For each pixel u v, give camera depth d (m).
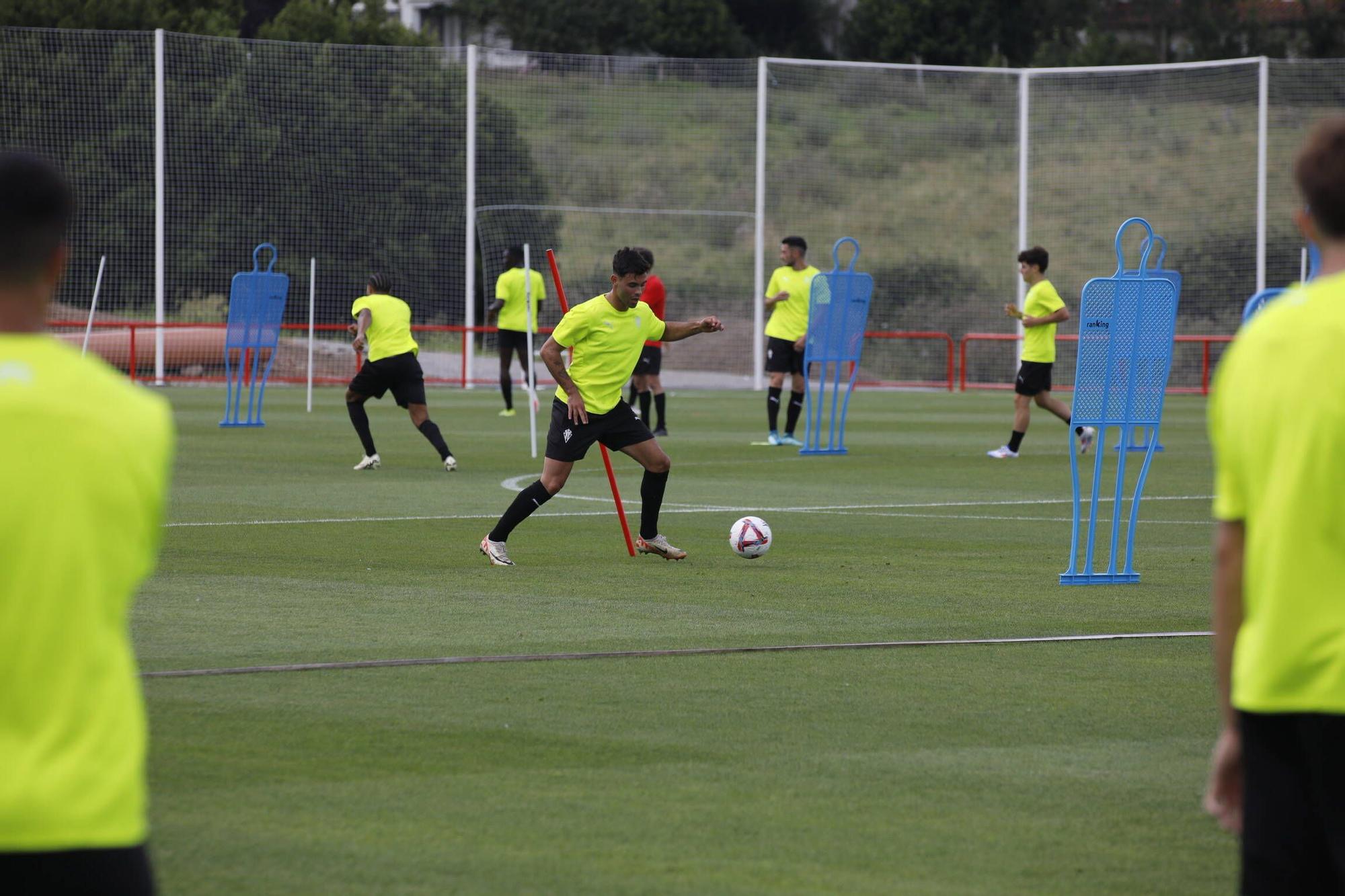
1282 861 10.88
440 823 17.17
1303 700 10.65
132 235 119.38
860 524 45.09
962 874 15.76
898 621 29.50
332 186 123.75
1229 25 194.00
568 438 36.12
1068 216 135.00
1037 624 29.34
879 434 83.75
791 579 34.53
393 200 125.12
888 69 134.25
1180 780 19.11
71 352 9.77
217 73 120.75
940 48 193.88
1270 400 10.65
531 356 66.94
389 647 26.61
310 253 123.75
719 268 132.38
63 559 9.32
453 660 25.50
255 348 83.56
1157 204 132.75
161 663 25.17
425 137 125.25
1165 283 33.50
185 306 121.19
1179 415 102.19
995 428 88.25
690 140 133.62
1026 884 15.49
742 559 37.66
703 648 26.73
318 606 30.66
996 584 34.09
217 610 30.05
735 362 132.25
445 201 125.94
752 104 134.25
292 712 21.94
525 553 38.44
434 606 30.69
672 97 133.88
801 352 75.69
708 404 110.69
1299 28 194.12
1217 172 131.12
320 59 123.00
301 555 37.62
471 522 44.41
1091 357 33.66
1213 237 130.88
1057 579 34.94
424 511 47.22
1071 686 24.19
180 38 119.81
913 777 19.14
